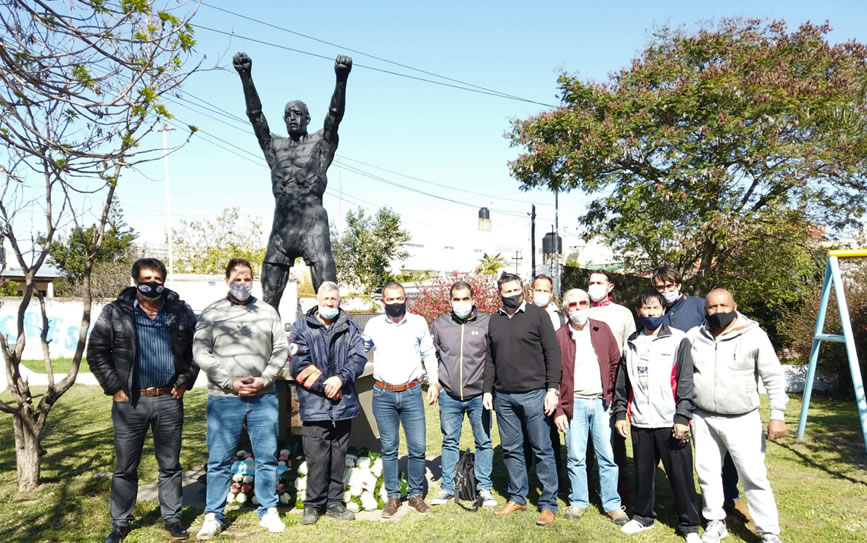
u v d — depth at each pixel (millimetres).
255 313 4234
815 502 4688
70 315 16203
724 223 11297
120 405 3939
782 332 12078
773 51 12914
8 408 4949
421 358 4766
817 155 10969
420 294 11859
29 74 3229
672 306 4715
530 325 4410
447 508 4605
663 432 4008
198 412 8781
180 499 4133
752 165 11500
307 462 4348
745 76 12562
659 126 12586
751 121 11766
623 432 4242
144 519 4375
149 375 3965
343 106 5477
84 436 7066
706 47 13406
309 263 5641
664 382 4023
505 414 4504
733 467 4402
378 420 4574
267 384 4129
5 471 5609
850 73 11680
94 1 3354
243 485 4738
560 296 15977
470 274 11789
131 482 4008
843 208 11891
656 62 13648
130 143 3707
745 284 12523
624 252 14211
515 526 4219
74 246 24359
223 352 4098
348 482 4645
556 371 4312
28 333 16000
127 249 25969
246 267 4203
